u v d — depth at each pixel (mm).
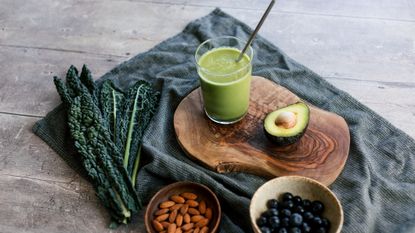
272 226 646
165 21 1039
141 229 708
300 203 668
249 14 1032
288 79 887
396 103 835
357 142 768
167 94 866
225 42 841
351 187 729
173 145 803
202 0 1078
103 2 1095
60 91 830
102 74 937
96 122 762
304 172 724
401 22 972
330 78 888
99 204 740
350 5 1021
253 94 833
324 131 768
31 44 1004
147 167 761
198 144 771
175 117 812
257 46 956
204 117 807
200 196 721
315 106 822
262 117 798
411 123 807
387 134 792
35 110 878
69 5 1093
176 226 685
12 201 751
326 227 645
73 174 780
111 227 708
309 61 921
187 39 994
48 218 729
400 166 757
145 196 750
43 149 818
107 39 1008
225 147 764
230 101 754
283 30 986
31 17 1067
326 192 660
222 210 735
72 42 1005
